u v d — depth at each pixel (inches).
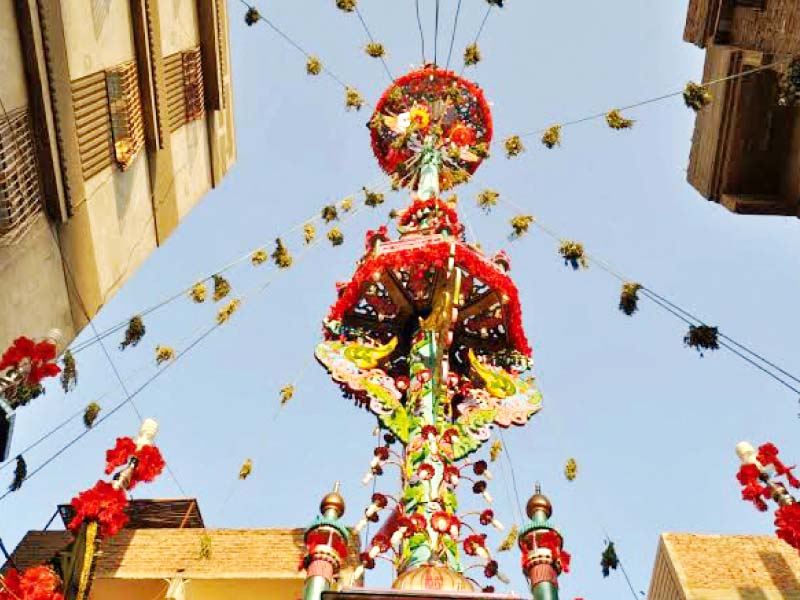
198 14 713.0
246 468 443.2
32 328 453.7
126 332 451.8
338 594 303.4
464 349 552.7
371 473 416.8
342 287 550.9
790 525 352.2
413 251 523.2
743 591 382.3
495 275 529.7
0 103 422.6
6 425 362.9
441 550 360.8
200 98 716.0
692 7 635.5
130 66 570.6
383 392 483.2
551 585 301.9
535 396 515.5
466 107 754.8
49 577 315.3
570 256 502.3
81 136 503.5
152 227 627.5
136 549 438.3
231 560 430.3
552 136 562.9
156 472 359.3
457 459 461.1
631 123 542.9
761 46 550.6
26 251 450.3
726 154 599.5
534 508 330.6
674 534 415.2
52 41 465.4
